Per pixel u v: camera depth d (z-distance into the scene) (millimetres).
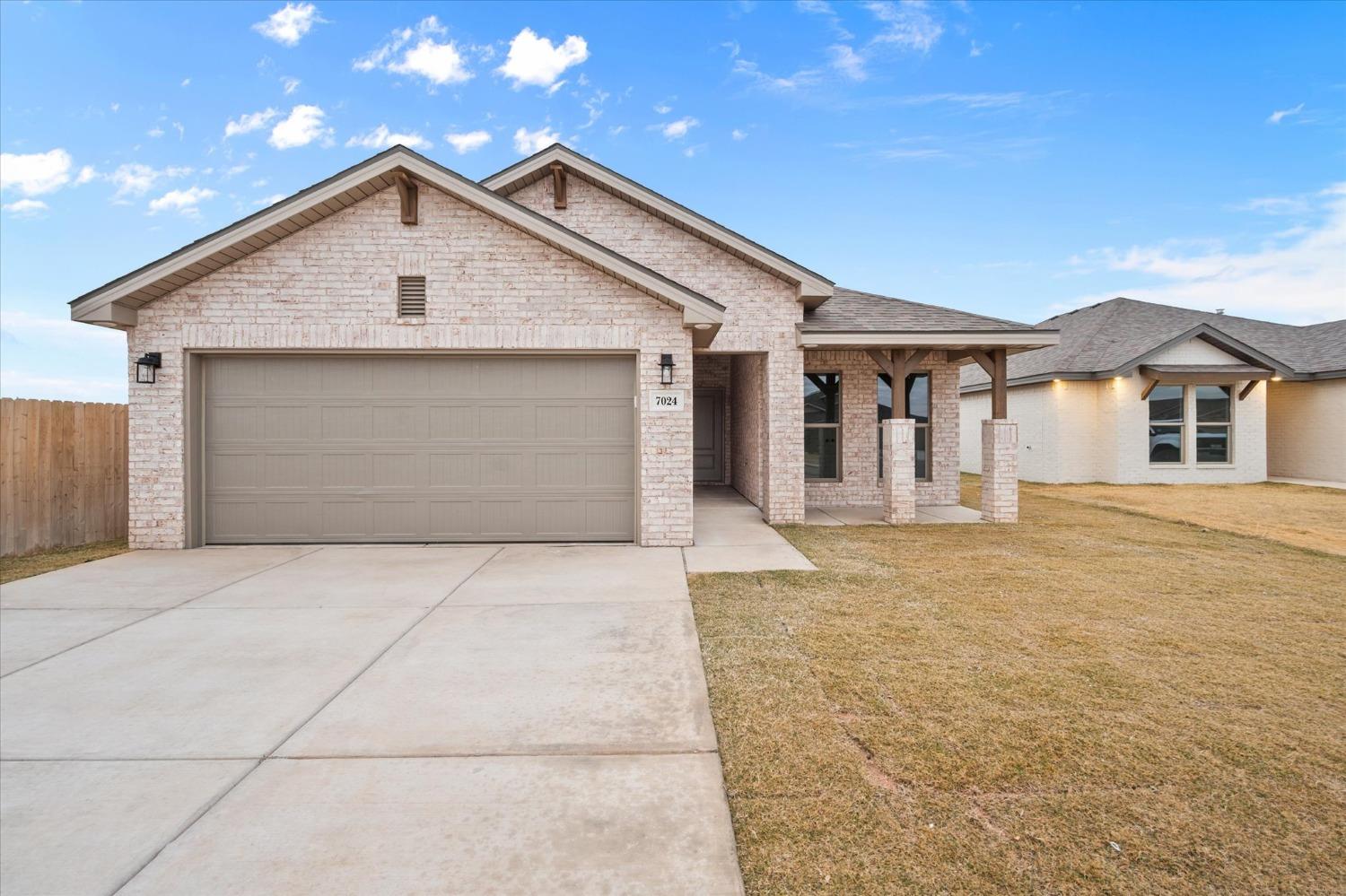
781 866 2162
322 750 2947
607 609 5223
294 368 7891
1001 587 5969
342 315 7703
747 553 7484
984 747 2975
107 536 8555
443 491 8008
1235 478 16062
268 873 2117
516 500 8055
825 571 6559
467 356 7969
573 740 3039
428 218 7738
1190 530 9234
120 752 2932
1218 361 15844
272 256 7664
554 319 7812
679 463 7910
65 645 4367
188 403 7691
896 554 7453
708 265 10156
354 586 5973
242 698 3521
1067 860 2195
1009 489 9852
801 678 3781
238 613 5098
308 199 7336
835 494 11734
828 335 9570
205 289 7637
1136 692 3605
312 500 7945
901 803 2531
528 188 10484
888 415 12477
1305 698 3547
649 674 3854
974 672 3893
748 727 3162
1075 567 6809
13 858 2189
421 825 2379
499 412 8016
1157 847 2273
